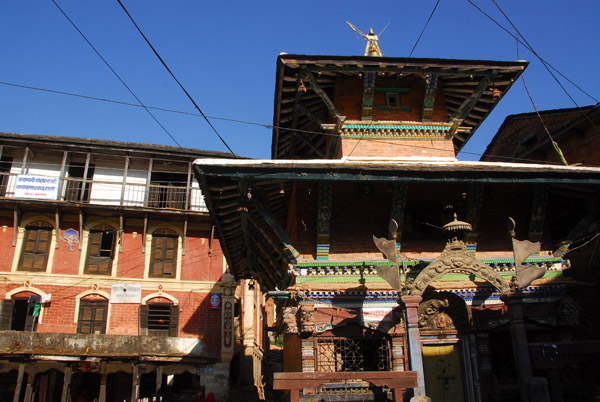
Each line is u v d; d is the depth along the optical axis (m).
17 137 26.69
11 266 25.52
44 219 26.62
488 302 12.98
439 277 11.66
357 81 15.13
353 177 11.37
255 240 15.62
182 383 25.88
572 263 15.71
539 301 13.03
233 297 27.44
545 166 11.91
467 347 12.42
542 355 11.04
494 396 12.00
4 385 22.70
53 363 19.23
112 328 25.62
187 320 26.53
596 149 18.27
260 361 33.59
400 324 12.13
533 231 13.74
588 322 12.93
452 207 13.35
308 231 13.22
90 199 27.30
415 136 14.77
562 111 19.72
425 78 14.32
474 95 14.52
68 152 27.86
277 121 15.95
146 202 27.78
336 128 14.47
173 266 27.41
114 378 24.50
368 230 13.36
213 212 13.69
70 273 26.08
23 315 25.72
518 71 14.08
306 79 13.96
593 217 13.70
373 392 11.62
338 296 12.42
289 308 12.12
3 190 26.58
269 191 13.80
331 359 11.95
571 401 11.52
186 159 28.73
